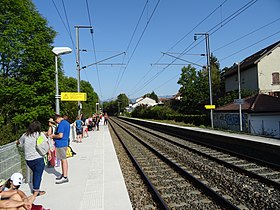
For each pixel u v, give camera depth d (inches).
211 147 697.6
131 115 4276.6
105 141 812.0
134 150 706.8
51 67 1187.9
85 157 518.0
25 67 1165.7
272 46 1628.9
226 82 2046.0
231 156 563.5
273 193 311.1
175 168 459.8
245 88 1724.9
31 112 1101.1
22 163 393.1
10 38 1087.6
